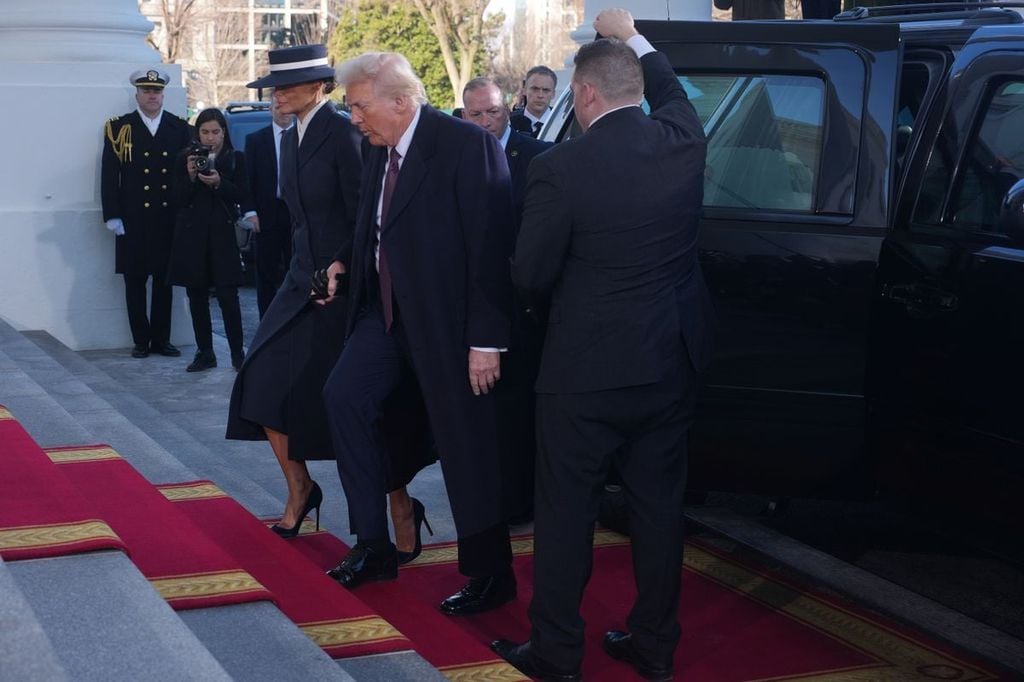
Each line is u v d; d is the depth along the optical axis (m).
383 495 4.10
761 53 4.27
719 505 5.58
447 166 3.88
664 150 3.51
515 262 3.56
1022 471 3.57
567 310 3.55
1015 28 4.08
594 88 3.53
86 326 9.27
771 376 4.16
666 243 3.52
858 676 3.82
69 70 9.08
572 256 3.54
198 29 53.81
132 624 2.76
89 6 9.21
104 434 5.46
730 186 4.25
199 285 8.61
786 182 4.20
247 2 66.62
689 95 4.30
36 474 3.79
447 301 3.91
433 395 3.94
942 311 3.83
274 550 4.12
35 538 3.22
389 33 41.34
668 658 3.76
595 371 3.51
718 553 4.91
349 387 4.02
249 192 8.70
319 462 6.20
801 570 4.67
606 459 3.62
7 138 8.94
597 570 4.68
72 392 6.20
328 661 3.02
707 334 3.66
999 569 4.90
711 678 3.81
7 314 9.05
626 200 3.45
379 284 4.05
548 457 3.62
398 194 3.89
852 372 4.09
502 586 4.28
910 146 4.20
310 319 4.44
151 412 6.75
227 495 4.71
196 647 2.65
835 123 4.16
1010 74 3.97
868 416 4.09
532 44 50.59
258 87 4.39
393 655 3.35
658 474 3.67
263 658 3.01
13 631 2.32
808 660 3.95
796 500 5.70
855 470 4.15
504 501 4.04
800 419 4.15
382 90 3.85
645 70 3.80
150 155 8.93
